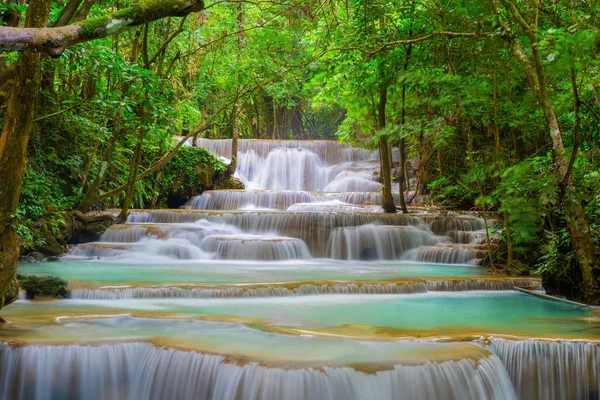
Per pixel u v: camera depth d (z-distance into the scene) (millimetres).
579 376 5746
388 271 11641
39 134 14719
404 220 15109
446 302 8625
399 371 5062
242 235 14641
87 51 9102
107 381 5602
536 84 7391
